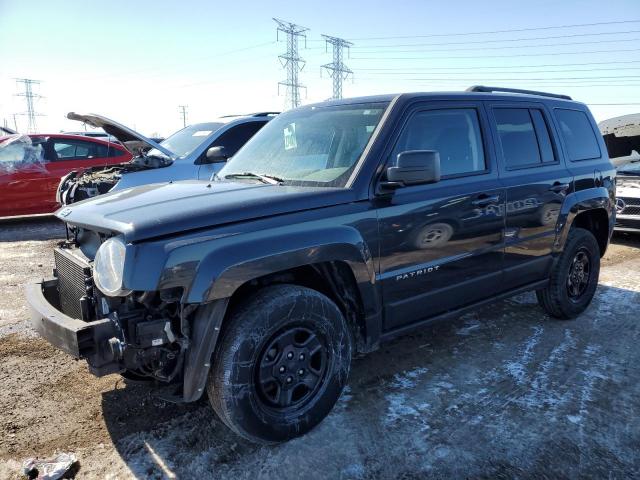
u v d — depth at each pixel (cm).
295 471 263
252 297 273
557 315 473
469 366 382
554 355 400
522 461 270
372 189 312
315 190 300
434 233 339
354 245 294
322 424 304
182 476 260
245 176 354
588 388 348
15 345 425
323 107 389
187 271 242
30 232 991
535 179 416
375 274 310
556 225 441
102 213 280
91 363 252
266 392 274
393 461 271
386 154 323
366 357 398
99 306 272
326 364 297
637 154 1066
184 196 296
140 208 276
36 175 994
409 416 313
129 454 279
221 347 261
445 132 364
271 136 397
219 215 263
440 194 343
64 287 318
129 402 334
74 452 280
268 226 270
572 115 491
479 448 281
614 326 464
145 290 235
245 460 272
